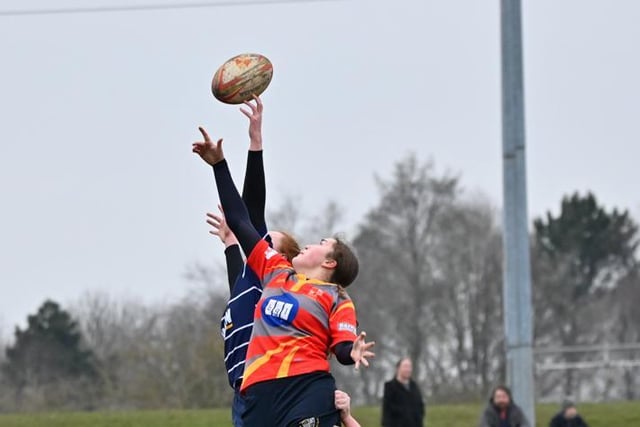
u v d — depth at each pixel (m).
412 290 175.12
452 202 183.88
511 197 59.69
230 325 23.06
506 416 53.38
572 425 64.75
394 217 181.50
